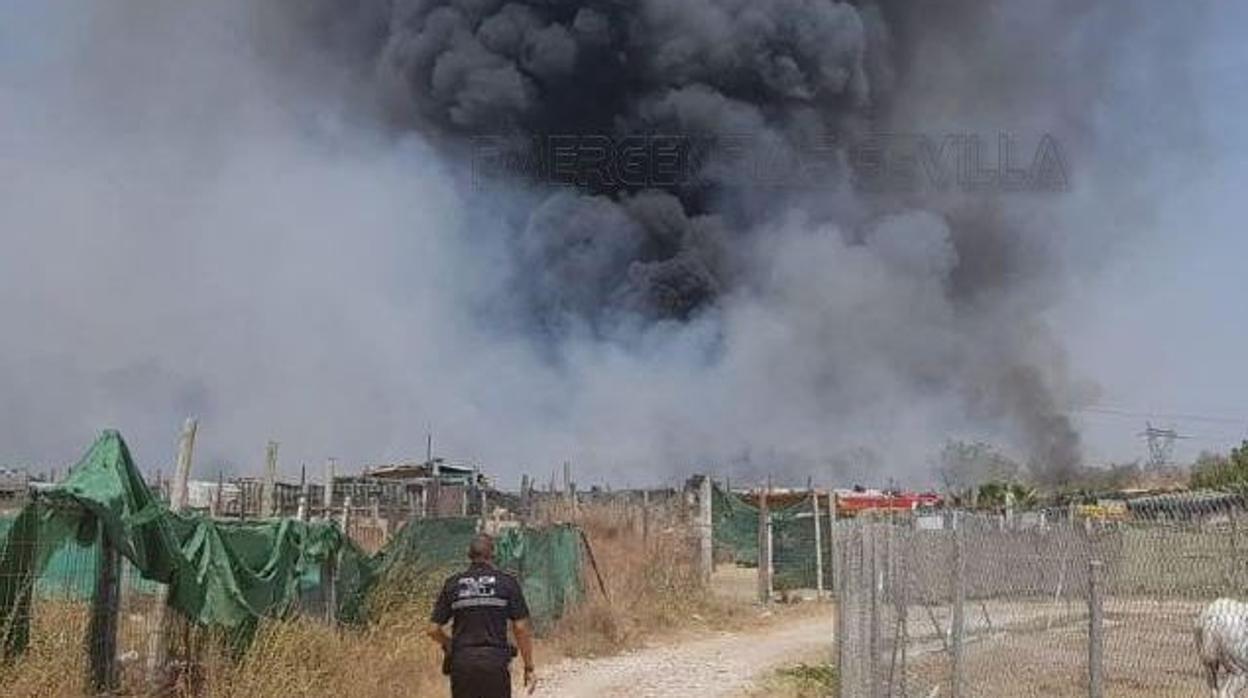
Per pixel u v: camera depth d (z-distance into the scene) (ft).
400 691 40.37
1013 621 36.91
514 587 27.91
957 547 32.48
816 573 99.71
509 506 113.70
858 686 35.58
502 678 27.12
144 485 31.60
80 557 31.07
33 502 29.71
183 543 33.65
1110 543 34.76
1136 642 36.47
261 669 34.76
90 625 30.19
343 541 45.01
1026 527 40.91
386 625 46.16
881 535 33.96
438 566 53.98
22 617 29.35
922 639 35.78
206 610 33.71
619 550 83.46
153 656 32.42
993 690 36.37
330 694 36.70
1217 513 36.06
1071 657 36.91
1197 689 36.47
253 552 37.37
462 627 27.35
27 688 28.25
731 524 105.40
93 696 29.63
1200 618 33.81
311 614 41.24
